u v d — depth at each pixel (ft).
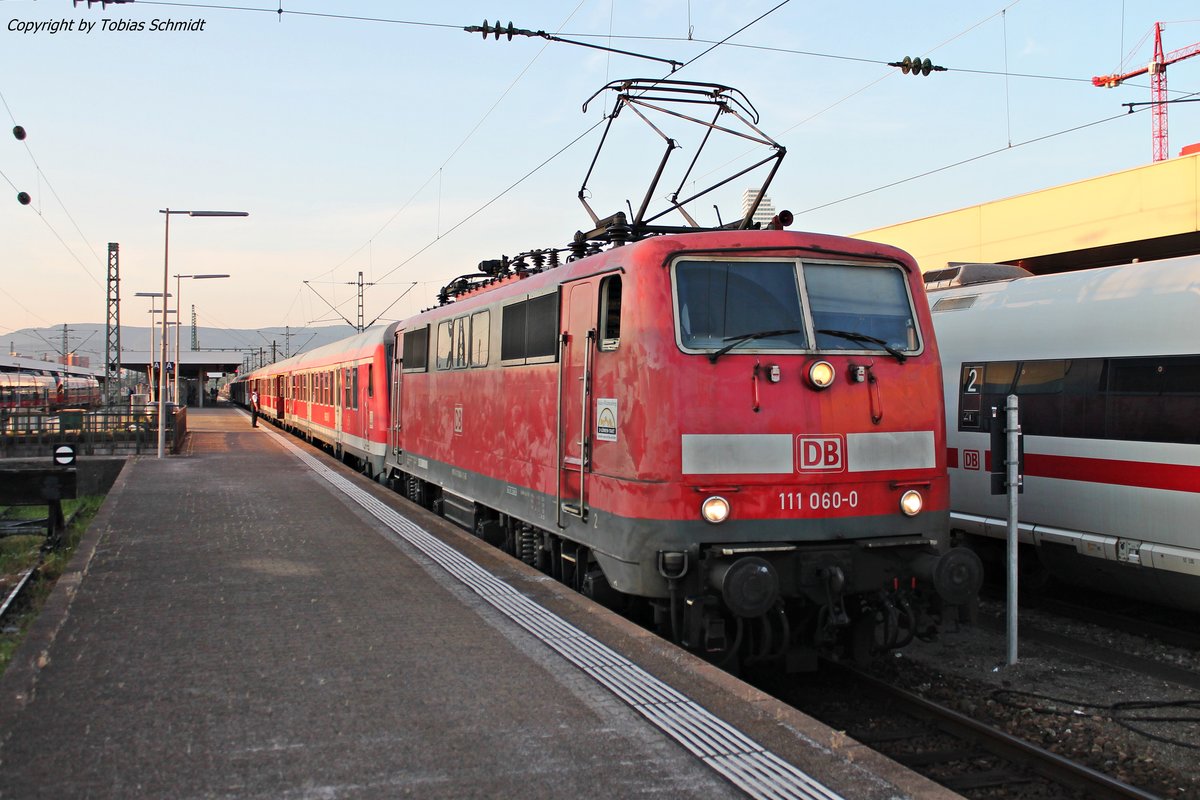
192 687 18.30
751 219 26.73
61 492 42.52
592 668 19.49
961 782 17.95
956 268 39.22
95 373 328.08
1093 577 30.96
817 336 22.41
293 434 122.31
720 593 21.36
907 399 22.84
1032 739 20.38
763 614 20.93
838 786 13.78
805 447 21.81
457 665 19.77
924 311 23.63
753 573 20.22
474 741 15.57
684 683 18.51
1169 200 53.16
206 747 15.28
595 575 25.96
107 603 25.34
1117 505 29.19
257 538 35.96
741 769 14.40
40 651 20.75
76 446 80.59
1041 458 32.07
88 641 21.57
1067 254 61.36
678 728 16.11
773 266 22.79
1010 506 25.46
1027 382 32.86
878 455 22.38
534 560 31.68
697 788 13.79
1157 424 27.94
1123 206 55.88
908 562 22.48
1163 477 27.66
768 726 16.20
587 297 25.12
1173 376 27.53
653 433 21.47
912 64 41.93
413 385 48.16
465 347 37.78
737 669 23.08
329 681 18.70
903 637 23.13
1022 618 31.50
